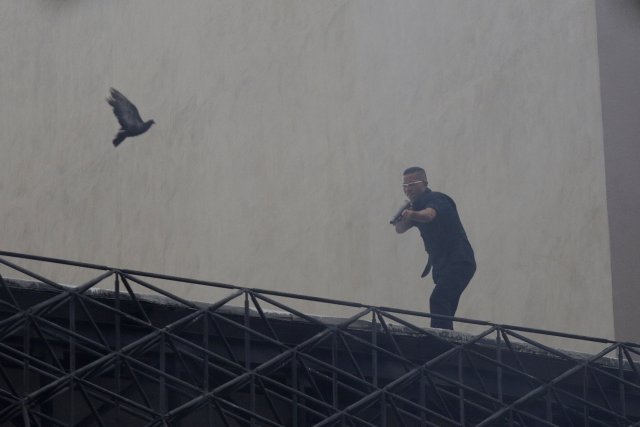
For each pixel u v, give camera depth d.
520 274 59.50
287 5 76.88
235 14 81.44
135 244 88.88
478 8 63.12
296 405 41.59
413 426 47.44
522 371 45.72
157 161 87.62
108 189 92.75
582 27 57.84
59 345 42.03
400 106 67.38
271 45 77.94
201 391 39.84
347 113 71.06
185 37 86.19
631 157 57.00
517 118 60.41
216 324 41.44
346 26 71.94
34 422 37.94
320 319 44.44
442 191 64.19
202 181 82.81
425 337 45.59
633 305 55.88
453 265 47.94
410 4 67.38
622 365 48.31
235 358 42.19
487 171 61.66
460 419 44.25
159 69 88.31
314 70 74.06
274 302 42.34
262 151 77.50
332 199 71.31
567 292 57.25
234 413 44.31
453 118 63.94
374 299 67.38
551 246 58.22
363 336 45.31
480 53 62.84
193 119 84.25
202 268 81.62
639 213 56.78
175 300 41.03
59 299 38.78
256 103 78.50
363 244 68.56
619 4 57.91
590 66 57.34
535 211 59.12
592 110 57.06
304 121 74.31
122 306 42.06
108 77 94.50
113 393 38.25
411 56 67.00
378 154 68.38
